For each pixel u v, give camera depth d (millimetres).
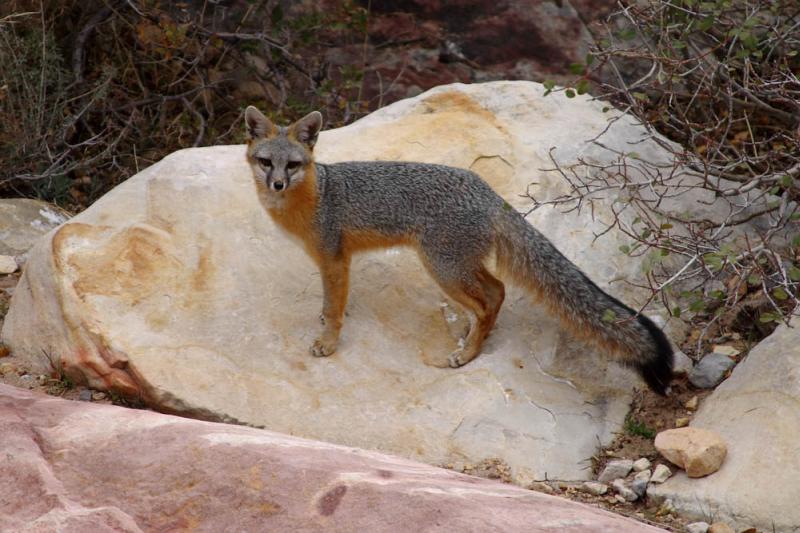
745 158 10781
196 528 6430
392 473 6879
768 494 7977
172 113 16906
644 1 15758
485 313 9992
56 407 7941
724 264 8875
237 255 10695
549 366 9984
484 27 17234
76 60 16328
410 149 12000
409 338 10297
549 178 11570
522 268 10047
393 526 6137
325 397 9547
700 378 9867
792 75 11219
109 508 6531
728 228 11328
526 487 8781
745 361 9375
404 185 10188
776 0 12000
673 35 12625
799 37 12719
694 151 11242
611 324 9555
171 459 6938
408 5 17484
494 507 6383
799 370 8680
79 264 10367
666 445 8719
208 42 16734
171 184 11289
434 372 9914
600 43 12523
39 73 15289
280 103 16781
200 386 9477
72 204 15430
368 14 17484
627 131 12289
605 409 9648
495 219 10023
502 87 12969
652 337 9406
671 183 11719
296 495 6492
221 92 17406
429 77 17422
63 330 10117
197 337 9961
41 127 15148
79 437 7352
